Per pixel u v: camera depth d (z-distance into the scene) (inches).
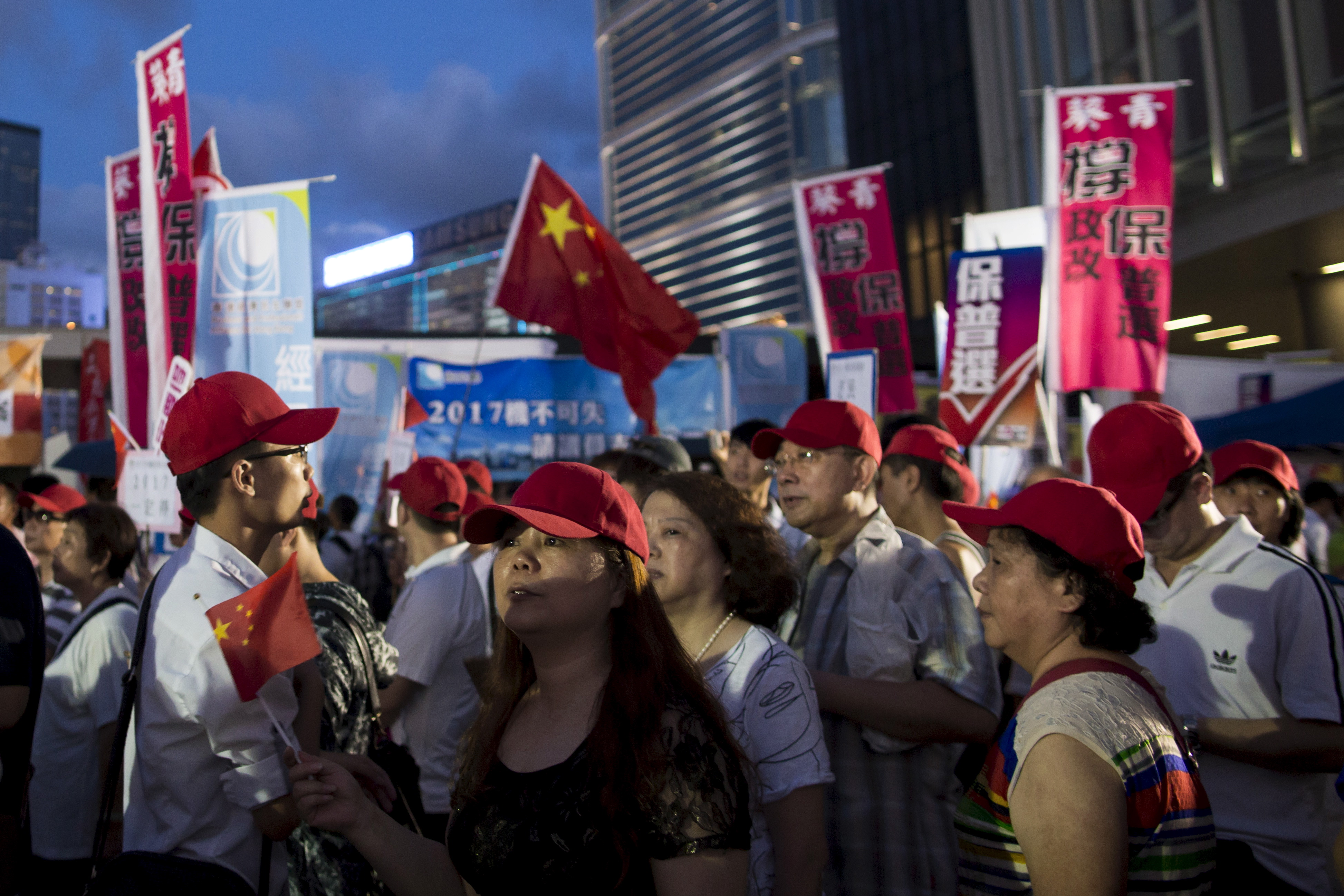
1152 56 624.1
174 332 193.3
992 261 227.5
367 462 478.0
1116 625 64.7
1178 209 610.2
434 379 505.4
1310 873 96.4
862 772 97.8
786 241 4121.6
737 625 84.6
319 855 84.2
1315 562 241.9
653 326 203.8
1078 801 57.1
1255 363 331.6
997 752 69.2
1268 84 541.6
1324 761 93.0
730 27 4473.4
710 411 538.3
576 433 523.8
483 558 167.3
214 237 196.7
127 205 205.8
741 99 4411.9
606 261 203.5
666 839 52.9
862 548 105.2
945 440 134.2
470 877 59.2
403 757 98.6
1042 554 67.2
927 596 99.9
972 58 1175.0
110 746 129.1
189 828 72.4
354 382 479.5
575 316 203.5
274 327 193.9
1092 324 219.5
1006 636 69.8
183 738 72.5
